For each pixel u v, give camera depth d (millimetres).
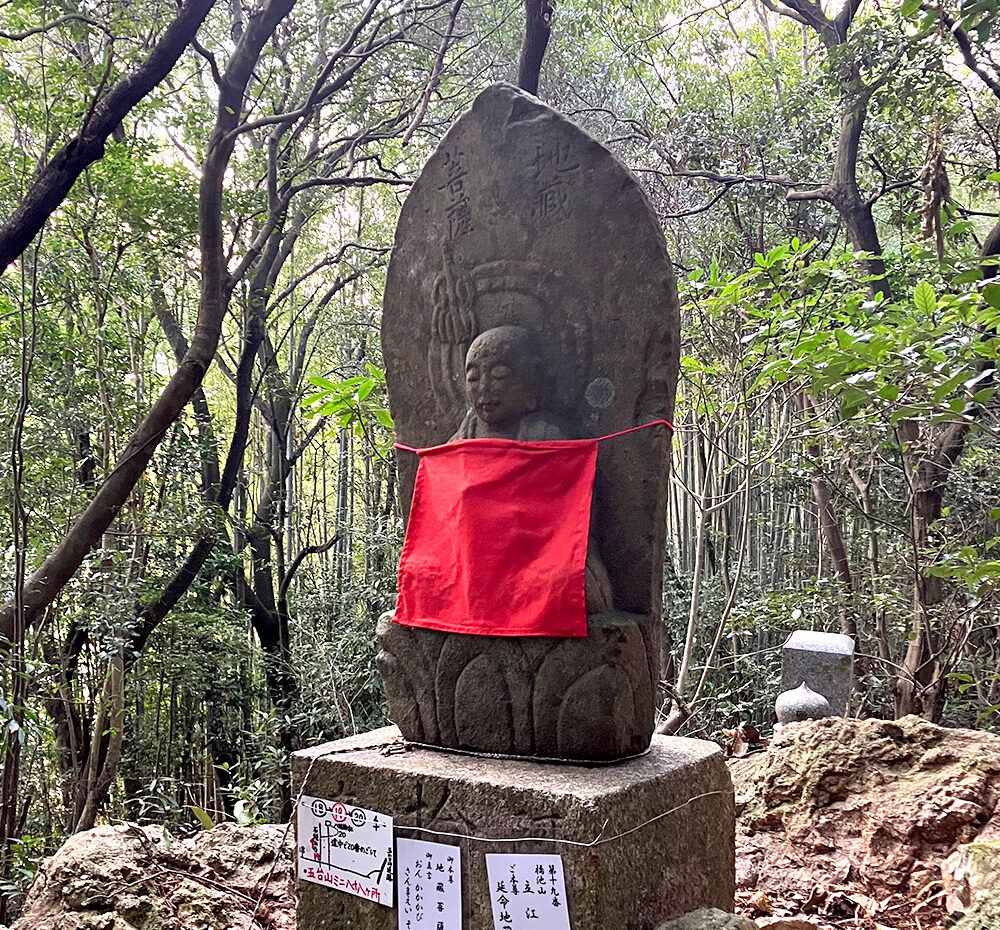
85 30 5543
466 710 2523
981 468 6527
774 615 6277
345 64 7176
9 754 4312
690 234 8023
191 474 8219
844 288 5258
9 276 6676
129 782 7910
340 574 9453
